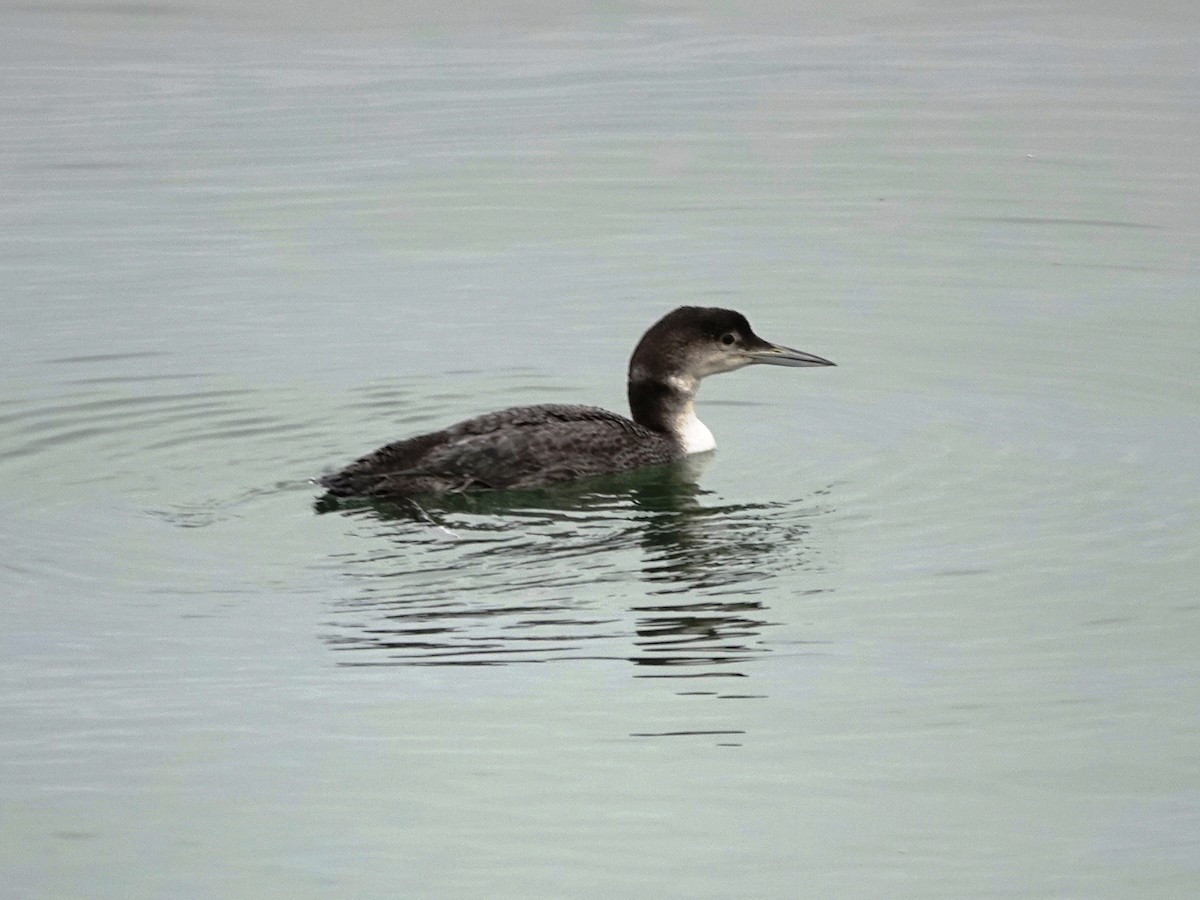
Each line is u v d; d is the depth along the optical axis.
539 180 23.30
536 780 10.86
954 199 22.59
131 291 19.94
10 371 17.78
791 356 16.50
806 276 20.47
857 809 10.56
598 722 11.46
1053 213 22.05
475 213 22.31
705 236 21.62
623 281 20.38
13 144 24.44
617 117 25.48
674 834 10.34
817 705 11.63
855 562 13.59
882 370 18.00
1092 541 13.83
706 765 11.01
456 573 13.41
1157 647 12.24
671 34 29.50
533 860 10.11
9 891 9.84
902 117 25.42
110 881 9.91
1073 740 11.19
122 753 11.12
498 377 17.94
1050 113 25.47
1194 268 20.39
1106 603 12.85
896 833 10.34
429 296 19.97
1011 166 23.55
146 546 13.85
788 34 29.50
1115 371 17.70
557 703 11.66
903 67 27.64
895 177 23.33
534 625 12.66
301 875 9.98
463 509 14.66
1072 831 10.31
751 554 13.74
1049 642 12.37
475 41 29.20
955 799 10.63
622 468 15.52
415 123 25.25
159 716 11.52
